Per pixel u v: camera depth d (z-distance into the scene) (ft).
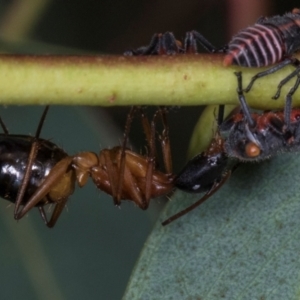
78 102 0.29
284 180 0.31
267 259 0.31
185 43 0.31
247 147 0.31
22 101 0.28
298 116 0.31
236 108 0.32
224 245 0.31
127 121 0.32
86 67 0.28
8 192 0.32
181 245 0.31
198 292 0.31
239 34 0.30
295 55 0.30
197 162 0.32
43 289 0.32
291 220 0.31
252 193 0.31
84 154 0.33
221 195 0.31
